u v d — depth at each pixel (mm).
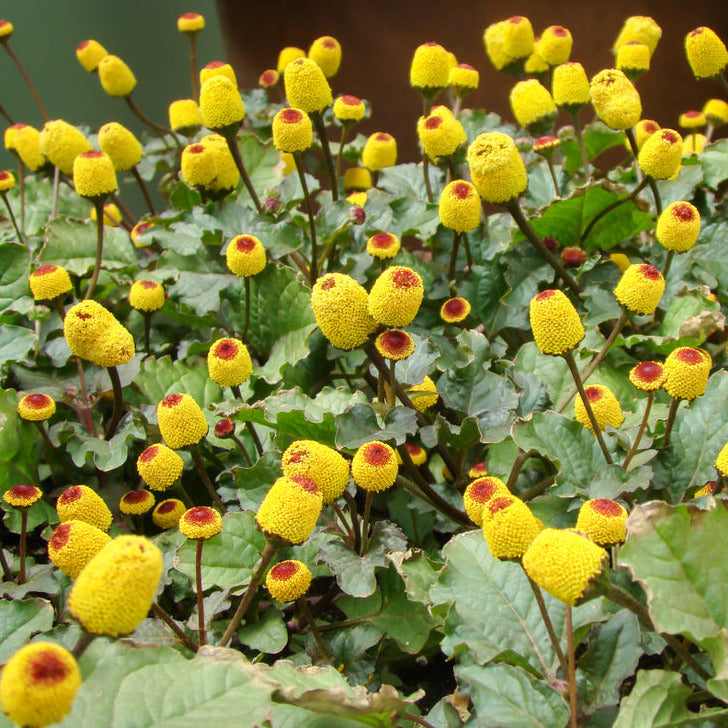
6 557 516
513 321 578
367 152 687
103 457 525
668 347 537
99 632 343
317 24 1298
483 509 404
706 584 384
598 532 395
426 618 469
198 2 1330
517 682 399
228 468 537
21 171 675
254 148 729
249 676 387
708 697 407
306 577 438
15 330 577
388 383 485
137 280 588
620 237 601
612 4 1122
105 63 699
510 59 665
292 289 577
